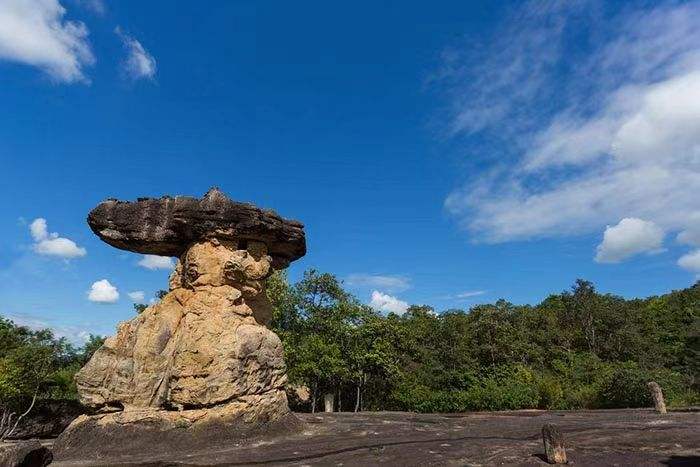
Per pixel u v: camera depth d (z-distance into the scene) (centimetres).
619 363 5403
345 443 1856
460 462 1491
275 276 4341
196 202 2319
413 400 4450
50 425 3953
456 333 5816
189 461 1627
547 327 7188
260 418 2106
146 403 2073
